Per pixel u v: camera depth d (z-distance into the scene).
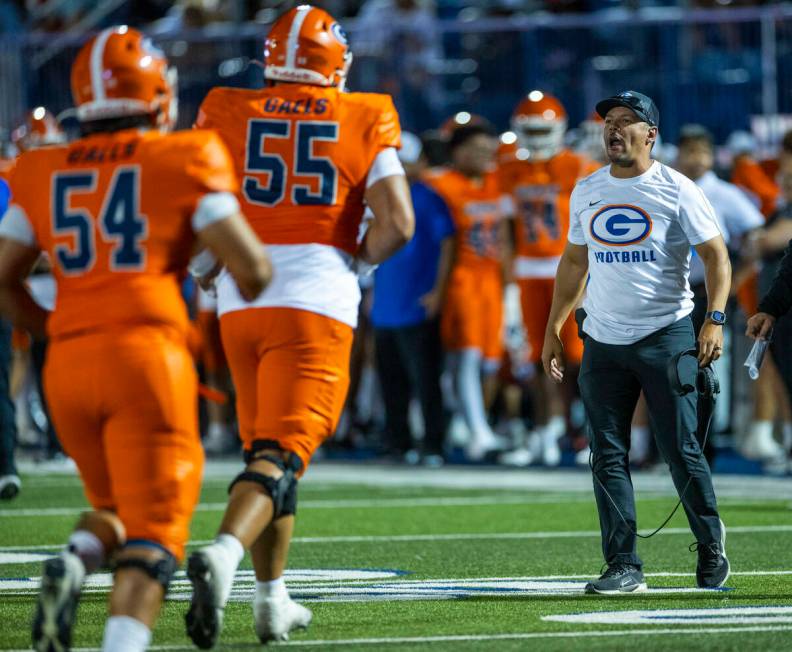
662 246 21.78
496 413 52.22
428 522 32.12
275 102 18.83
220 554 15.69
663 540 28.73
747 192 47.56
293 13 19.25
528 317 46.16
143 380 14.42
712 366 22.00
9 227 15.20
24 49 60.47
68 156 15.07
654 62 57.31
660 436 22.05
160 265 14.73
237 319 18.08
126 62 15.07
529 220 45.75
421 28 58.84
